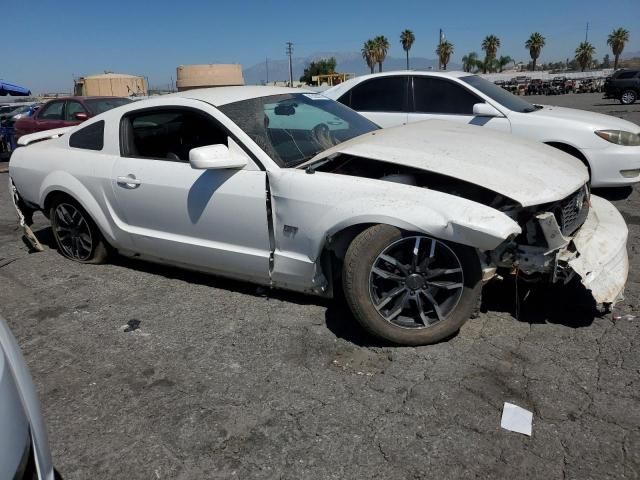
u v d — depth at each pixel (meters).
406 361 3.03
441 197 2.98
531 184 3.09
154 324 3.64
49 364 3.23
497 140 3.73
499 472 2.21
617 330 3.22
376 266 3.04
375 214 2.99
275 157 3.50
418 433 2.46
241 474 2.29
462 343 3.17
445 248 2.99
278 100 4.06
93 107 11.34
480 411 2.58
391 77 6.78
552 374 2.83
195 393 2.86
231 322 3.60
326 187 3.20
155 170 3.92
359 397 2.74
